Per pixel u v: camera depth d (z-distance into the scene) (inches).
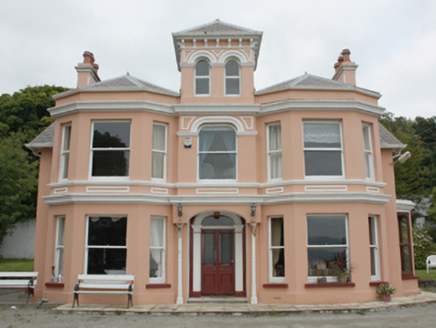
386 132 668.1
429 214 1326.3
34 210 1478.8
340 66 684.1
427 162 1722.4
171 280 550.0
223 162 586.2
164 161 585.0
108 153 571.5
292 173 555.8
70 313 480.7
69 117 589.6
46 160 633.6
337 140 577.9
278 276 550.9
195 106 578.9
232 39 606.5
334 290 526.3
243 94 596.7
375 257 571.8
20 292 657.0
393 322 426.3
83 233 544.1
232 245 585.9
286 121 572.1
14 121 1636.3
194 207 561.9
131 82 613.0
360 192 547.2
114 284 513.7
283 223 553.3
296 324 422.0
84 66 666.2
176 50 653.9
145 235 544.4
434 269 1045.2
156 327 410.0
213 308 494.0
